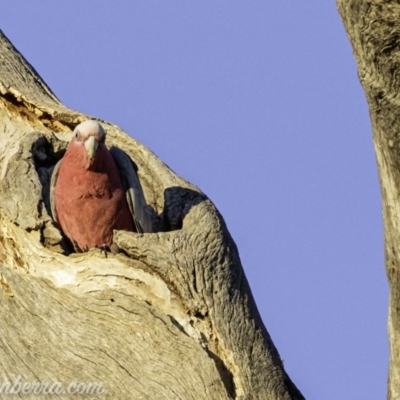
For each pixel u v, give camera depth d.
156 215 25.83
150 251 22.58
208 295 22.50
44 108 26.53
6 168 24.48
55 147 26.09
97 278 22.66
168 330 20.91
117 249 25.59
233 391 21.59
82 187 25.05
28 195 23.89
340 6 17.56
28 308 21.48
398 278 18.84
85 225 25.48
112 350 20.78
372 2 16.83
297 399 22.59
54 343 20.94
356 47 17.58
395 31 16.91
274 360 22.55
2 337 20.95
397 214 18.28
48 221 23.64
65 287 22.72
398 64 17.08
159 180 26.03
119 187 25.50
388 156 17.80
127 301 21.42
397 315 19.12
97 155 24.62
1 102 26.98
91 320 21.28
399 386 19.20
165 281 22.55
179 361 20.55
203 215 23.86
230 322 22.44
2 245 23.80
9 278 21.77
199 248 23.03
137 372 20.47
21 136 26.06
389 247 18.88
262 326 23.36
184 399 20.08
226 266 23.19
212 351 22.02
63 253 23.50
